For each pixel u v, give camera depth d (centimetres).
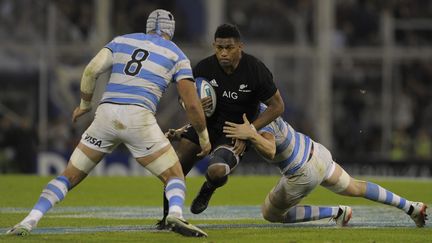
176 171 2642
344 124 8912
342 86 8981
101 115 2633
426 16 9162
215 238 2644
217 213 3831
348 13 9075
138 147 2627
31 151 7781
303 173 2959
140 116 2612
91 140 2652
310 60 8781
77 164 2656
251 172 7806
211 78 2909
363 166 8031
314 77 8731
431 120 8944
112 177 6662
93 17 8756
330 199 4675
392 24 9112
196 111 2638
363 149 8869
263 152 2844
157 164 2628
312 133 8544
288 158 2945
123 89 2630
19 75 8431
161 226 2970
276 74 8769
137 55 2648
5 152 7825
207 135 2691
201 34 8912
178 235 2730
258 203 4462
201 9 8931
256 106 2956
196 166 7300
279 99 2906
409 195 5031
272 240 2608
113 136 2633
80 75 8550
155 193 5103
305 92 8725
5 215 3566
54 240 2570
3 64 8431
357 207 4141
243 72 2884
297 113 8675
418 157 8588
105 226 3166
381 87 8988
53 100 8450
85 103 2705
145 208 4100
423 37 9131
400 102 8950
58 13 8644
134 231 2902
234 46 2817
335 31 9006
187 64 2669
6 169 7800
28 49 8500
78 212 3838
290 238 2677
